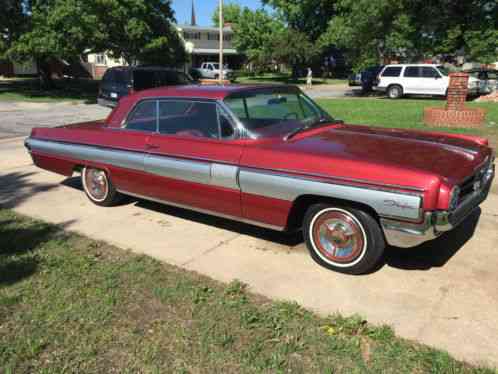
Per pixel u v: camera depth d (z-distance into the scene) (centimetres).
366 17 2102
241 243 445
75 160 562
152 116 485
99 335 301
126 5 2453
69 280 373
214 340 293
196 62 6000
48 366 273
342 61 4994
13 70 4159
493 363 266
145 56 2731
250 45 4997
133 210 549
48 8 2266
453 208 329
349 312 322
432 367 263
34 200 596
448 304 329
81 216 532
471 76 2059
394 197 327
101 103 1652
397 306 328
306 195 374
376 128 470
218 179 418
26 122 1472
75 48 2325
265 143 405
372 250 359
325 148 385
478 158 378
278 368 267
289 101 477
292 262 402
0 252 430
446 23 2000
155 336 299
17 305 338
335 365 268
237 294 348
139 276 380
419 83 2109
